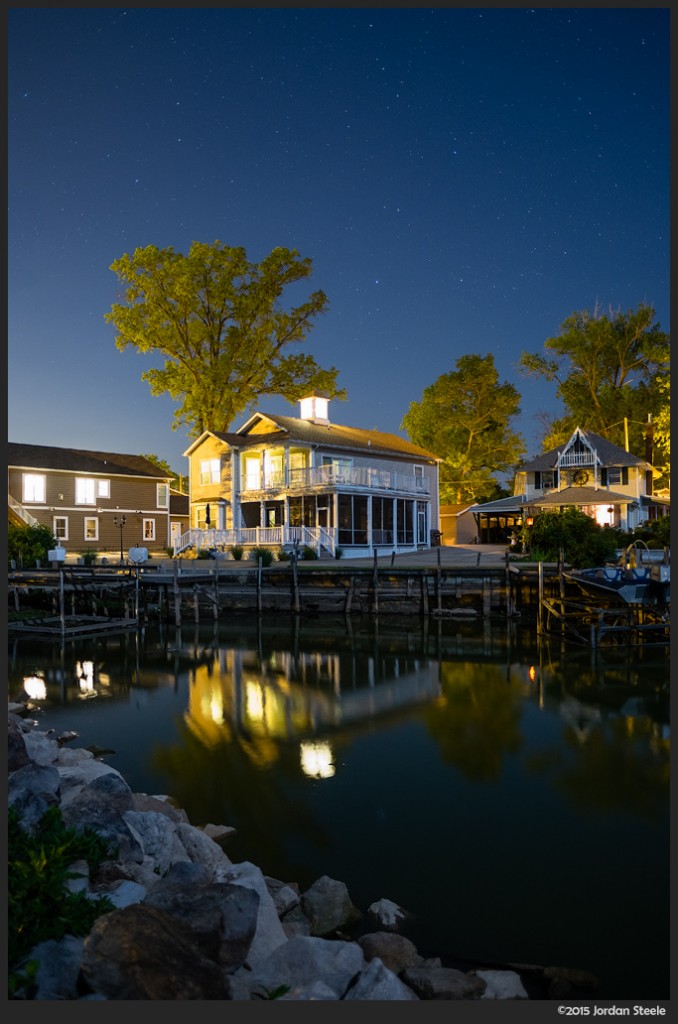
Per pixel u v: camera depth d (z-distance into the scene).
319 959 4.83
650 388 67.38
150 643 25.91
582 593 27.17
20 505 44.56
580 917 6.59
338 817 9.03
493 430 74.44
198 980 4.05
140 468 56.62
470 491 72.44
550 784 10.24
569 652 22.05
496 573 29.73
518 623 28.36
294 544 36.09
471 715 14.40
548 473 51.38
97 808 6.37
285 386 58.41
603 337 68.38
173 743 12.57
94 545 52.16
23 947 4.32
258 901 4.99
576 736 12.75
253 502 44.97
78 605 35.91
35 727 13.66
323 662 21.42
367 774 10.73
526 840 8.32
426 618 30.70
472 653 22.44
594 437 51.88
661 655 21.28
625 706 15.05
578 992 5.33
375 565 32.00
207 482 47.78
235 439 45.97
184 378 54.84
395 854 7.93
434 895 7.01
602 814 9.10
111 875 5.70
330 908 6.39
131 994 3.88
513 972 5.41
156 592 35.03
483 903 6.85
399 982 4.57
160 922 4.36
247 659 22.19
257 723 13.97
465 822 8.87
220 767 11.15
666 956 5.92
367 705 15.48
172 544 47.50
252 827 8.73
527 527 40.06
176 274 52.22
